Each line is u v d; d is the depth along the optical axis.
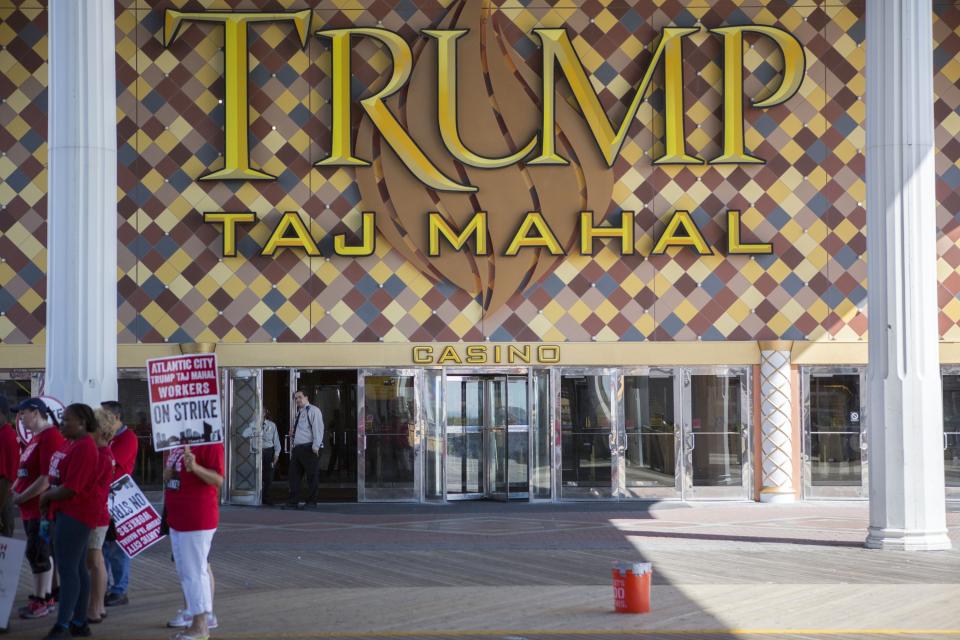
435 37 19.83
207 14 19.78
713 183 20.09
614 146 19.91
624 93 20.14
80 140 12.89
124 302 19.77
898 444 14.03
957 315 20.05
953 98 20.16
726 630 9.37
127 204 19.83
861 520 17.20
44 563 10.03
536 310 19.95
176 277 19.78
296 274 19.84
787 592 11.07
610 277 19.98
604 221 19.97
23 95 19.92
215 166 19.92
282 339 19.83
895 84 14.34
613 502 19.86
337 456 20.44
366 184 19.86
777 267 20.05
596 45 20.11
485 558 13.45
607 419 19.98
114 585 10.52
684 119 20.09
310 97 19.98
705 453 19.98
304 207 19.92
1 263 19.80
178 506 8.84
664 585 11.50
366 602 10.62
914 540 13.91
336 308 19.88
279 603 10.58
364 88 20.03
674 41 19.98
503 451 20.17
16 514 18.38
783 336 20.03
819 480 19.95
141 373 19.73
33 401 10.03
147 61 19.92
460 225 19.91
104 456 9.14
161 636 9.16
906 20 14.36
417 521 17.36
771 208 20.11
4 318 19.77
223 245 19.72
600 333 19.97
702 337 20.00
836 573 12.28
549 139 19.77
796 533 15.63
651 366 20.00
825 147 20.11
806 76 20.19
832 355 19.98
